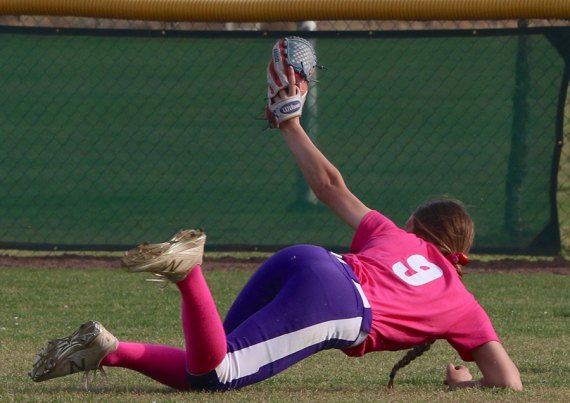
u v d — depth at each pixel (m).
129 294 26.59
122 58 31.50
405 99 30.97
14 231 31.52
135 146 31.50
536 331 22.47
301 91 15.18
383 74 31.11
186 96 31.38
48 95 31.62
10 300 25.67
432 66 30.70
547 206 30.11
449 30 30.52
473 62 30.47
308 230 30.91
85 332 13.80
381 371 18.03
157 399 13.79
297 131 15.30
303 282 13.91
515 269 29.78
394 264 14.59
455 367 15.97
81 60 31.56
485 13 29.44
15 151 31.66
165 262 12.83
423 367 18.61
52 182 31.58
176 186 31.38
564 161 31.03
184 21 30.80
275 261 14.41
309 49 15.10
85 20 47.50
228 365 13.79
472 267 29.97
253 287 14.56
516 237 30.25
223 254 31.83
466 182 30.62
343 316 13.88
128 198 31.47
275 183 31.05
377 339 14.23
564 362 19.11
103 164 31.55
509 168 30.28
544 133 30.06
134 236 31.45
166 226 31.41
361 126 31.17
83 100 31.58
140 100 31.50
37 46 31.69
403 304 14.28
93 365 13.96
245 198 31.20
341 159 31.33
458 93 30.58
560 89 29.92
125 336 21.75
